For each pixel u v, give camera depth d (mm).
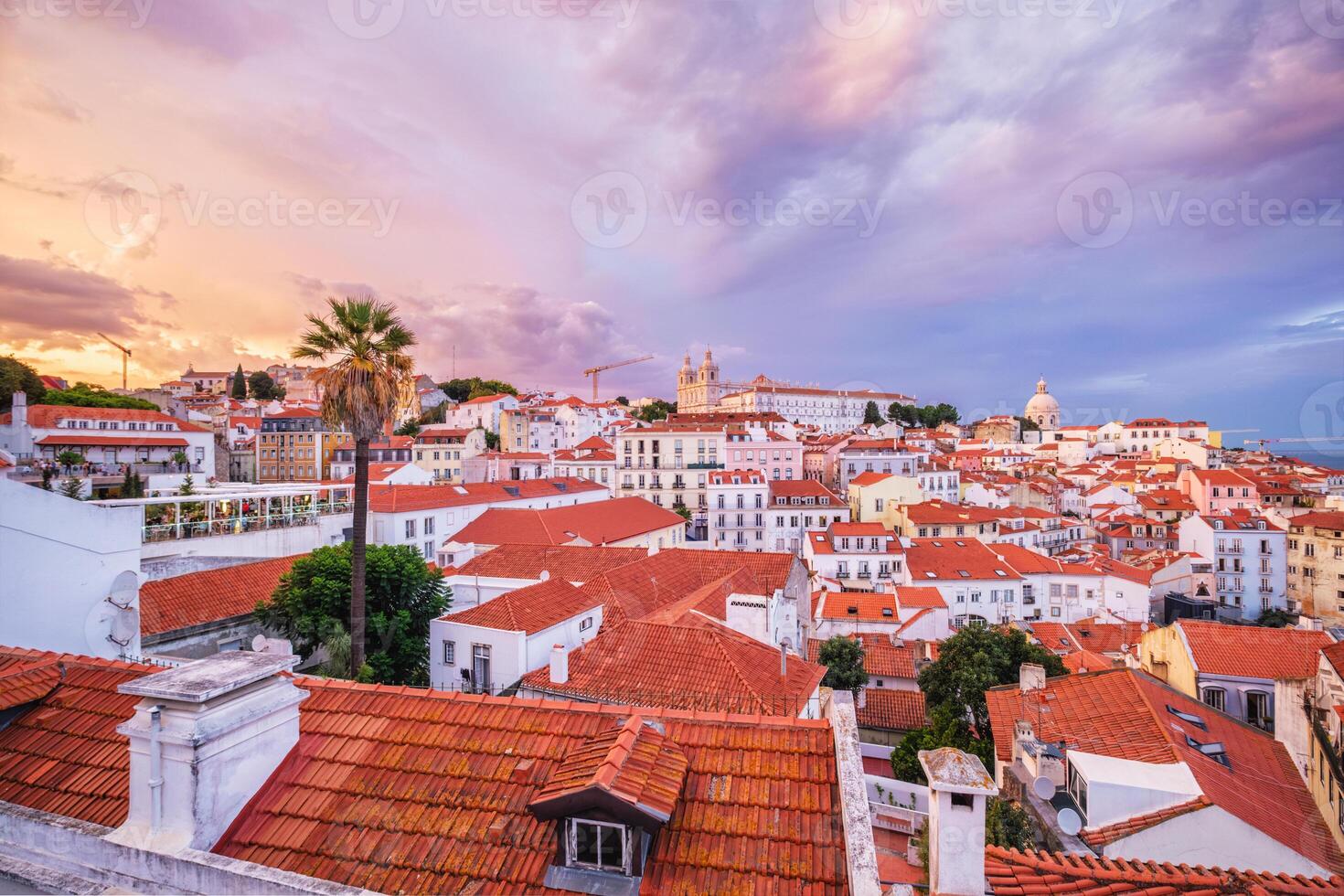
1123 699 18703
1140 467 123938
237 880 6723
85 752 8844
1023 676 21219
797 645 33656
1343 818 13734
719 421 117750
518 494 58000
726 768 8453
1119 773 14617
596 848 7328
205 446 76000
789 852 7281
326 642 23703
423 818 7918
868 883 6316
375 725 9438
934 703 31641
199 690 7562
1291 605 74875
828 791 8039
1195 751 15914
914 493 86312
